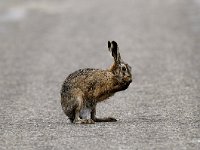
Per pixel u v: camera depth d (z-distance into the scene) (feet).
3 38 302.66
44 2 402.52
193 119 140.26
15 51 270.05
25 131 131.75
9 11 371.76
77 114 138.31
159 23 330.75
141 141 119.34
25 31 319.68
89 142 119.55
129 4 397.19
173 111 151.33
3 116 152.46
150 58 243.81
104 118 139.95
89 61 244.63
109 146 116.26
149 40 286.46
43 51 268.82
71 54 260.21
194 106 156.97
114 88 138.10
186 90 181.47
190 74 209.26
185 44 272.92
